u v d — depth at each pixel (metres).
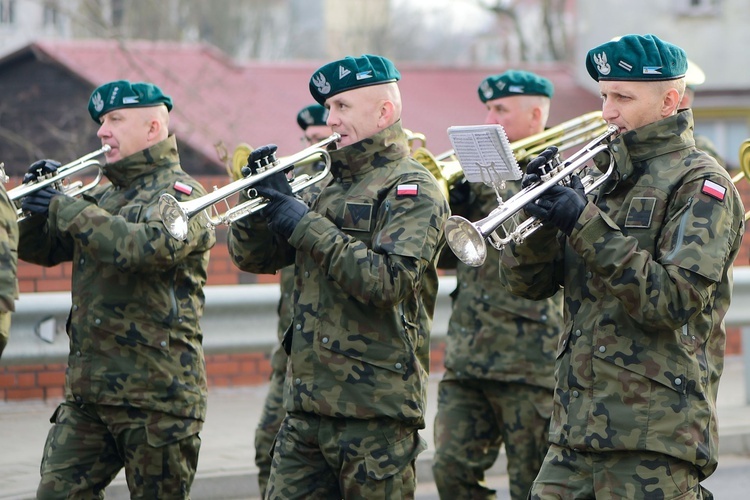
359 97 12.86
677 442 10.88
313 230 12.36
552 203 10.90
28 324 18.78
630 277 10.60
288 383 12.95
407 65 56.84
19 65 42.69
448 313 21.39
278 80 47.72
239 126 43.78
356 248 12.25
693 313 10.72
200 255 14.72
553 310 16.23
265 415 17.27
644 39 11.27
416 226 12.41
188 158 41.12
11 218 12.45
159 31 69.00
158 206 13.81
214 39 88.38
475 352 16.16
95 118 15.23
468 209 16.78
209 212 14.86
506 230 11.93
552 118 54.31
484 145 11.52
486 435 16.42
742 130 63.09
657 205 11.08
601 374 11.07
